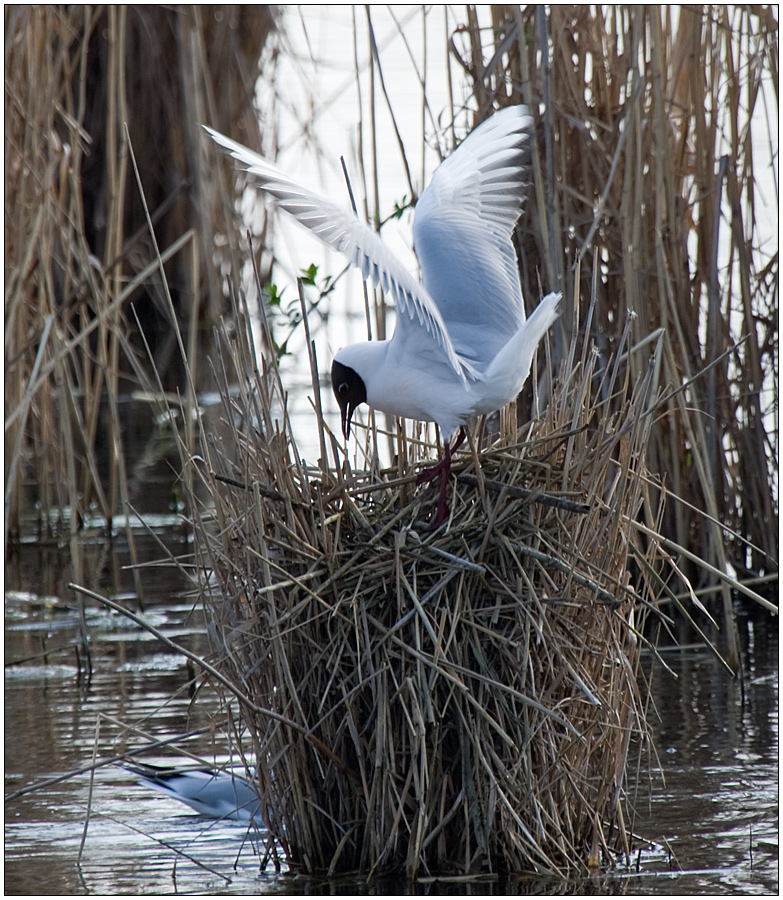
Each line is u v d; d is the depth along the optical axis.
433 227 9.34
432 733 7.92
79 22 16.72
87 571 14.84
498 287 9.13
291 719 8.14
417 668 7.73
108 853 8.58
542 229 12.62
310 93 21.86
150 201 23.97
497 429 12.13
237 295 9.18
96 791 9.69
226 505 8.56
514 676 7.96
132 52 23.41
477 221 9.39
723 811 9.05
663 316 13.00
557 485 8.37
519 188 9.43
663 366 13.55
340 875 8.01
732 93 13.96
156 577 14.70
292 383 20.92
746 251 14.09
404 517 8.35
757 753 10.05
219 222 21.94
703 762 9.91
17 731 10.67
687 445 13.93
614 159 12.64
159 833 8.95
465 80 14.44
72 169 15.72
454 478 8.43
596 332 13.62
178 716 10.98
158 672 12.05
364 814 8.17
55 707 11.21
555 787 8.19
